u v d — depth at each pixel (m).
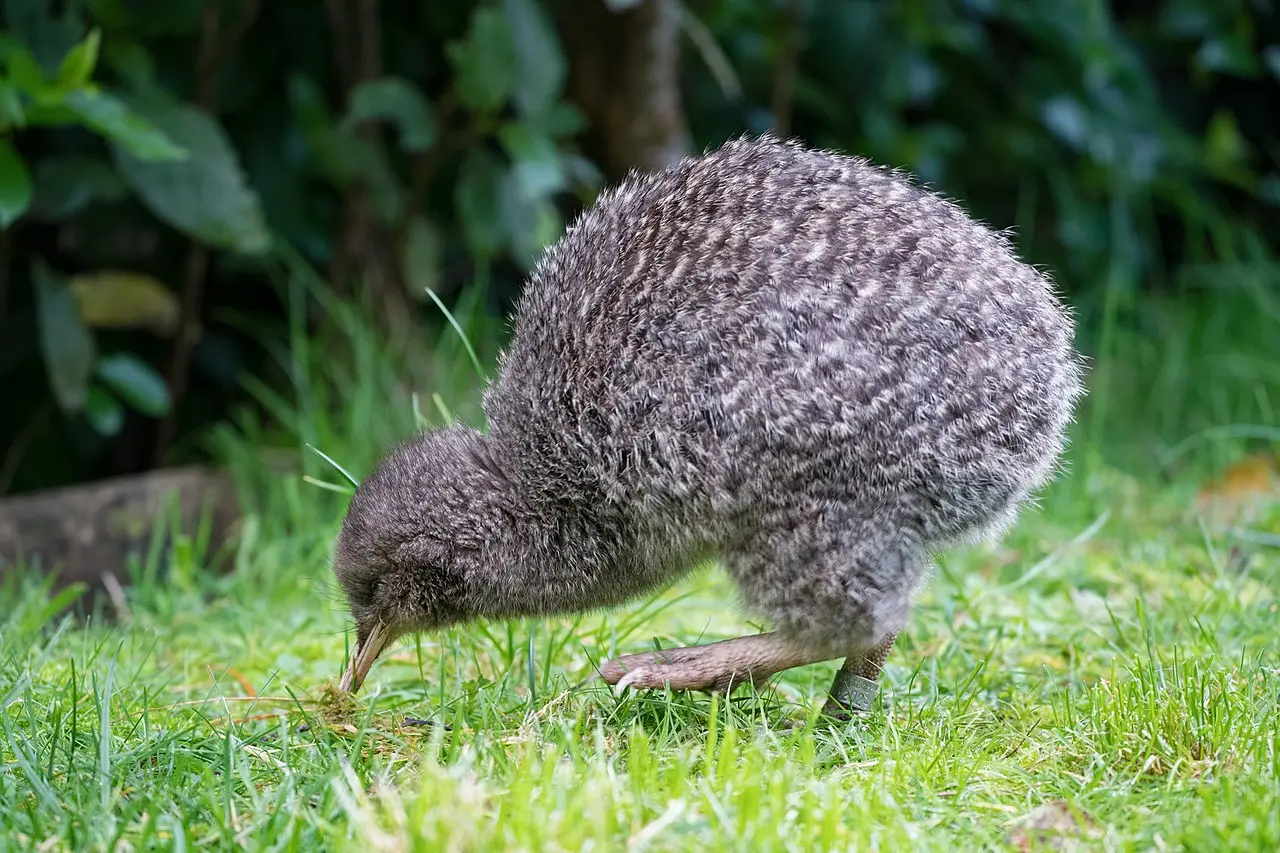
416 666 5.05
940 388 4.10
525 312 4.69
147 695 4.25
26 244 7.43
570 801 3.28
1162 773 3.76
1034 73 8.91
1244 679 4.28
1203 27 8.90
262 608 5.73
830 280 4.12
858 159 4.67
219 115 7.71
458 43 7.39
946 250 4.22
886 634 4.33
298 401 7.91
